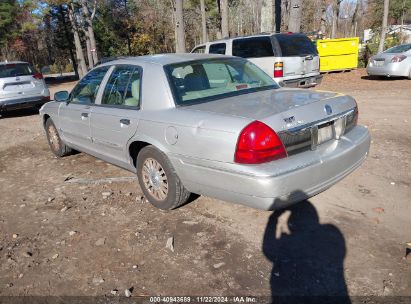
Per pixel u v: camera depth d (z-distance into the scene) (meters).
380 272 2.98
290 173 3.12
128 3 44.41
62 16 36.59
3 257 3.55
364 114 8.35
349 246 3.33
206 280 3.03
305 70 10.22
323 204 4.09
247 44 10.23
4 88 10.68
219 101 3.83
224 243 3.50
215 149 3.29
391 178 4.65
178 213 4.12
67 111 5.58
